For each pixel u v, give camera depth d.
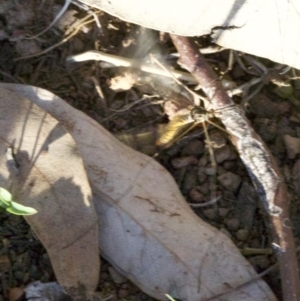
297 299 0.34
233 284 0.34
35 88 0.35
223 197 0.36
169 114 0.37
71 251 0.34
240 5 0.35
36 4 0.37
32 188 0.34
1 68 0.37
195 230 0.35
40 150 0.34
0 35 0.37
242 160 0.36
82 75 0.37
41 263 0.35
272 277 0.35
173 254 0.34
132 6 0.35
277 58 0.35
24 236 0.35
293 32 0.35
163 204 0.35
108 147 0.35
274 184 0.35
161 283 0.34
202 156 0.37
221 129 0.37
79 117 0.35
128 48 0.37
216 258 0.34
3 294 0.34
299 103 0.37
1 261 0.35
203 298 0.34
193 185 0.36
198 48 0.37
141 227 0.34
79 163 0.34
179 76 0.37
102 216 0.34
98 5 0.35
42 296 0.34
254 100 0.37
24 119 0.34
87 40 0.37
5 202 0.33
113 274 0.35
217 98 0.36
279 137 0.37
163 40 0.37
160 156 0.37
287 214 0.35
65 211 0.34
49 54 0.37
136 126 0.37
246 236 0.36
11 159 0.34
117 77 0.37
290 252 0.34
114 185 0.35
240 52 0.38
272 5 0.35
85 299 0.34
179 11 0.35
